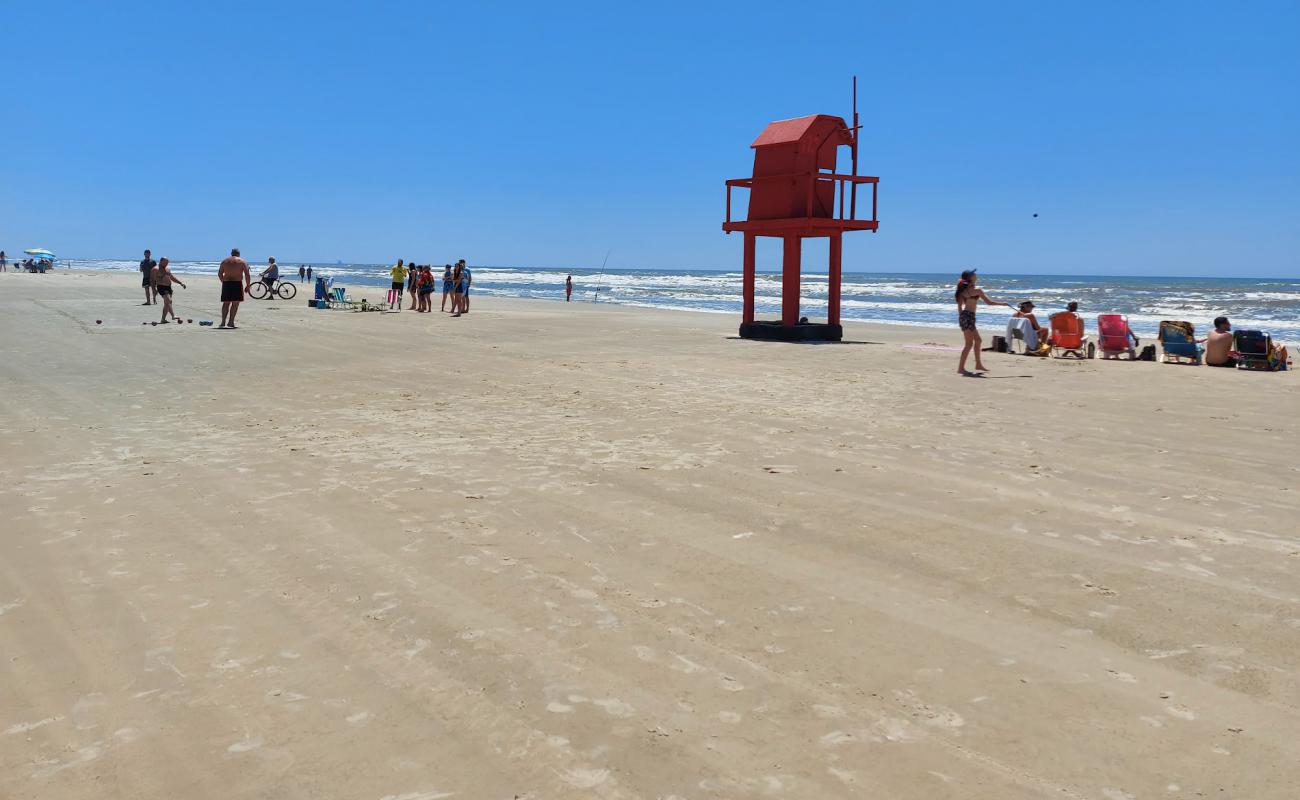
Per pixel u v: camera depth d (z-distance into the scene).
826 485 6.66
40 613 4.32
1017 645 3.91
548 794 2.84
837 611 4.31
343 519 5.85
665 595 4.53
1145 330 30.47
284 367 14.08
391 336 19.77
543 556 5.12
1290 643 3.89
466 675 3.67
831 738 3.16
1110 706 3.37
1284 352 14.41
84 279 60.59
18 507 6.14
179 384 12.16
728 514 5.93
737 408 10.27
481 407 10.38
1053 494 6.38
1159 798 2.79
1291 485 6.61
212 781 2.93
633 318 29.58
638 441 8.35
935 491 6.48
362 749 3.12
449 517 5.89
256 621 4.22
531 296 60.91
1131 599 4.41
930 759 3.02
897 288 88.00
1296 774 2.91
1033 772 2.94
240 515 5.95
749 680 3.61
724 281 118.88
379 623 4.19
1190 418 9.61
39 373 13.11
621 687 3.56
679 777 2.93
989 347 18.08
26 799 2.83
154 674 3.69
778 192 20.72
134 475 7.05
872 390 11.80
